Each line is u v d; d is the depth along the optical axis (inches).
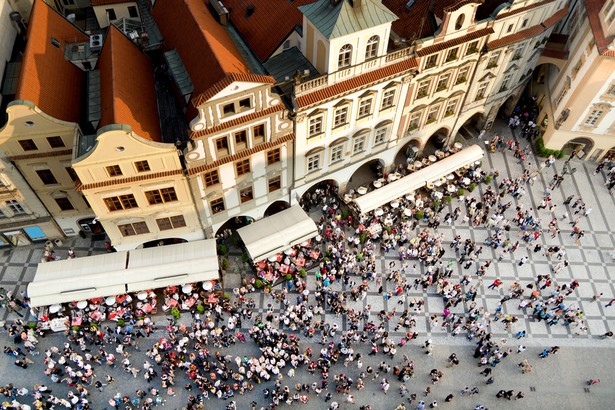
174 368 1686.8
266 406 1632.6
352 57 1611.7
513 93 2363.4
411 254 1988.2
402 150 2365.9
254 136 1638.8
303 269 1919.3
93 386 1653.5
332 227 2054.6
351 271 1948.8
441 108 2089.1
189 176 1604.3
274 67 1750.7
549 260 2042.3
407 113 1980.8
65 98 1675.7
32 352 1705.2
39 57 1651.1
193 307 1831.9
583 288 1968.5
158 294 1866.4
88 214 1920.5
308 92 1621.6
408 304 1884.8
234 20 1926.7
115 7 2244.1
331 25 1512.1
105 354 1676.9
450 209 2172.7
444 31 1747.0
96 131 1600.6
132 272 1776.6
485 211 2121.1
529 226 2108.8
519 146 2432.3
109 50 1684.3
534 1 1878.7
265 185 1852.9
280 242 1879.9
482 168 2336.4
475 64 1983.3
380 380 1706.4
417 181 2092.8
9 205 1785.2
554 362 1775.3
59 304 1780.3
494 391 1696.6
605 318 1889.8
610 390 1722.4
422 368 1737.2
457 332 1813.5
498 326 1846.7
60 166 1689.2
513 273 1994.3
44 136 1571.1
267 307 1857.8
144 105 1638.8
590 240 2114.9
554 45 2276.1
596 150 2332.7
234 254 1991.9
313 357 1744.6
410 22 1849.2
